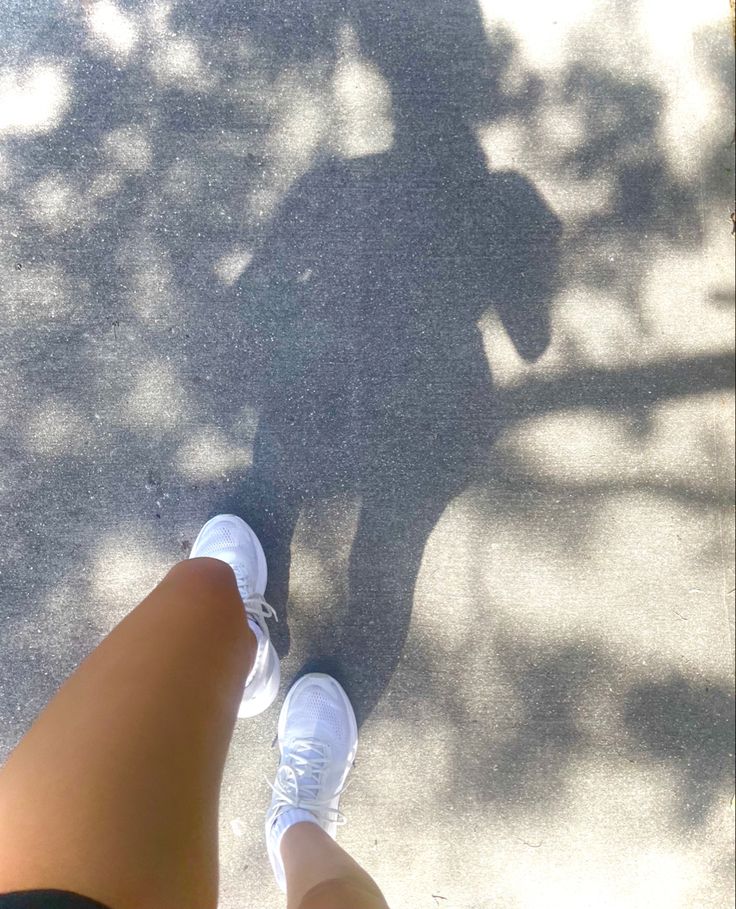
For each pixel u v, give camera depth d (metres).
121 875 0.67
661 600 1.64
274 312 1.62
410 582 1.61
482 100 1.66
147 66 1.63
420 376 1.63
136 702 0.83
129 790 0.74
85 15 1.63
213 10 1.64
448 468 1.63
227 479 1.61
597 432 1.65
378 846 1.57
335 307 1.63
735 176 1.69
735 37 1.68
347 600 1.60
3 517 1.59
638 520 1.65
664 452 1.66
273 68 1.64
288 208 1.63
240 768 1.56
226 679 0.96
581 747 1.62
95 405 1.60
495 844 1.59
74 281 1.61
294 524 1.60
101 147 1.62
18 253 1.61
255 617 1.48
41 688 1.57
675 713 1.64
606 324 1.66
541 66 1.68
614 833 1.61
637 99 1.69
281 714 1.56
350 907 0.91
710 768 1.63
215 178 1.63
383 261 1.64
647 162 1.68
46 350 1.60
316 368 1.62
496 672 1.61
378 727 1.59
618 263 1.67
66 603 1.58
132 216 1.62
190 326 1.61
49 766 0.74
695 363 1.67
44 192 1.62
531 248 1.66
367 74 1.65
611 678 1.63
